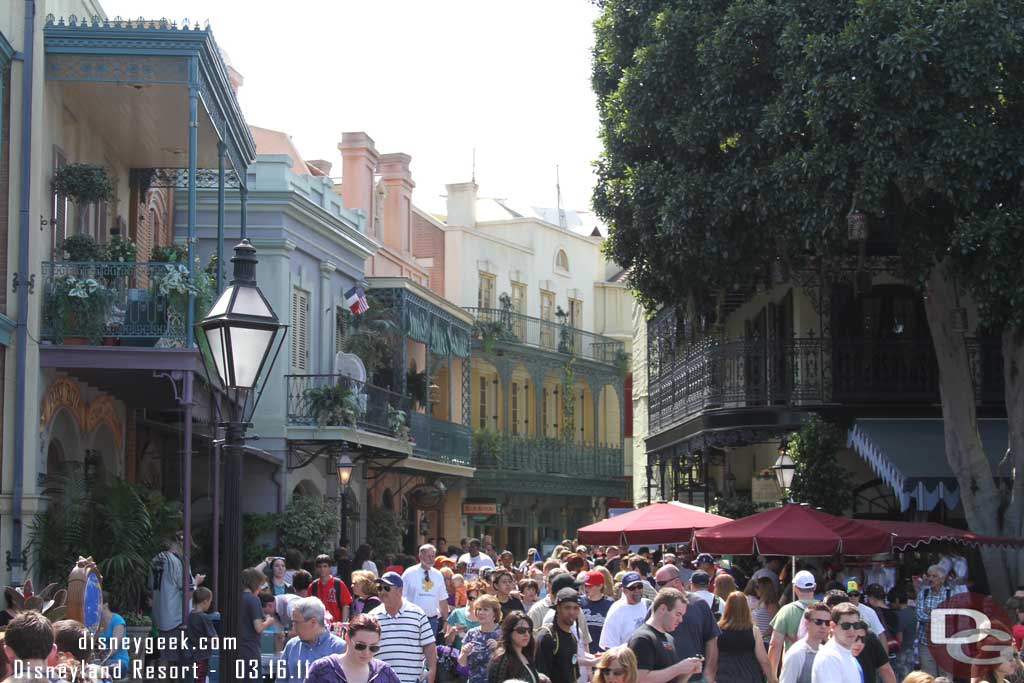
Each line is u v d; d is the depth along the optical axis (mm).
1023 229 21125
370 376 38062
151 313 20891
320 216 34344
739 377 28312
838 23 22562
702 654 13664
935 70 21406
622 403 63688
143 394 23844
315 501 31844
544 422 59750
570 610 12930
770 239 24203
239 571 10516
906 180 21781
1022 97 21500
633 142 25172
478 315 54688
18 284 19625
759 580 18172
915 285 23250
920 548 25766
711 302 29688
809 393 27094
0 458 19391
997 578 22688
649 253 25344
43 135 20438
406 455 37594
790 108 22531
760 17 23109
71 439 22219
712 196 23719
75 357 20312
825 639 12766
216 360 10844
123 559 19391
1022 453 22484
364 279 39312
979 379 26312
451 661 15664
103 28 20688
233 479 10680
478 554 28312
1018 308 21453
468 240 55688
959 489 23500
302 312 33969
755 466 33156
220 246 23344
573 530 61281
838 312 27328
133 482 25562
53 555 19516
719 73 23375
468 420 49719
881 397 26781
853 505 26969
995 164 21250
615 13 25734
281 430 31812
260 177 32625
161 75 20859
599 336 62875
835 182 21984
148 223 28172
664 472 38781
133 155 25406
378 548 38781
